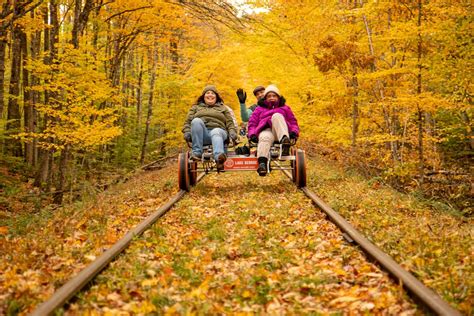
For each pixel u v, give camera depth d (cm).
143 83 2702
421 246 466
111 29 1661
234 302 356
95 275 400
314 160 1723
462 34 1071
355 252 476
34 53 1917
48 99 1493
